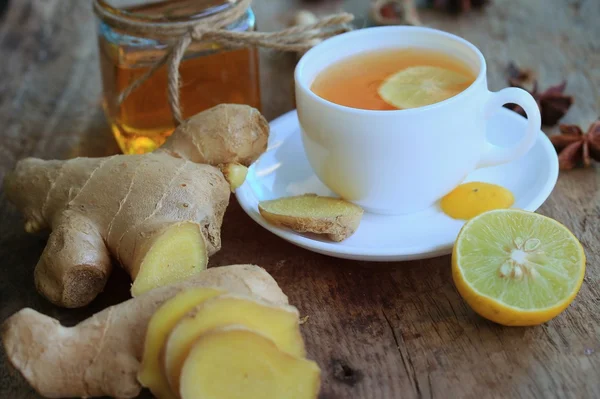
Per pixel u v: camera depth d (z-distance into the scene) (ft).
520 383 1.13
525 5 2.10
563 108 1.60
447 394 1.13
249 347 1.04
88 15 2.26
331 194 1.44
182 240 1.23
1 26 2.21
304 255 1.37
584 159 1.48
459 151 1.31
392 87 1.37
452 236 1.30
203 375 1.04
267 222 1.34
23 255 1.42
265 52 1.97
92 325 1.12
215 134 1.37
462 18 2.07
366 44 1.48
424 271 1.32
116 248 1.26
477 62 1.35
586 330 1.19
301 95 1.33
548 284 1.16
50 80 1.96
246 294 1.09
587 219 1.39
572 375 1.13
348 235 1.32
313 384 1.07
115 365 1.10
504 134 1.50
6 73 2.00
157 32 1.47
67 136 1.74
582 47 1.88
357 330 1.23
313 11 2.13
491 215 1.25
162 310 1.09
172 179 1.29
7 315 1.31
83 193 1.30
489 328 1.21
